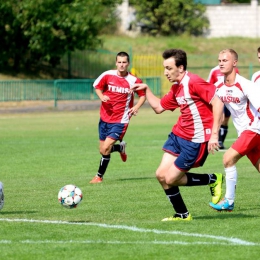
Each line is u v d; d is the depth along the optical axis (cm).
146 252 1681
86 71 11262
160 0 13262
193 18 13312
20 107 8794
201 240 1809
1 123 6906
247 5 13475
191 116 2047
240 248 1719
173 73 2044
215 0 14150
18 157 4141
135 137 5419
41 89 9244
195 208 2369
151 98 2169
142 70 10812
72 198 2130
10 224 2052
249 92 2222
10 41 10075
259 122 2223
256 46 12962
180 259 1616
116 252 1684
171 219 2105
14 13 9712
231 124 6988
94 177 3156
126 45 12425
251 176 3266
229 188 2266
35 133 5806
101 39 10531
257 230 1936
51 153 4350
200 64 11869
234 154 2242
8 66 10550
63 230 1955
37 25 9631
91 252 1686
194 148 2055
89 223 2067
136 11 13362
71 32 9925
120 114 3183
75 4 9894
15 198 2653
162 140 5169
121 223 2070
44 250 1708
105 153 3128
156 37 13075
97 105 9125
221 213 2252
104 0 11188
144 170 3603
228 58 2244
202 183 2231
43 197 2673
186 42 12850
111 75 3189
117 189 2881
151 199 2594
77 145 4825
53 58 10612
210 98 2003
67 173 3494
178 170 2058
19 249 1720
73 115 8075
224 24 13525
